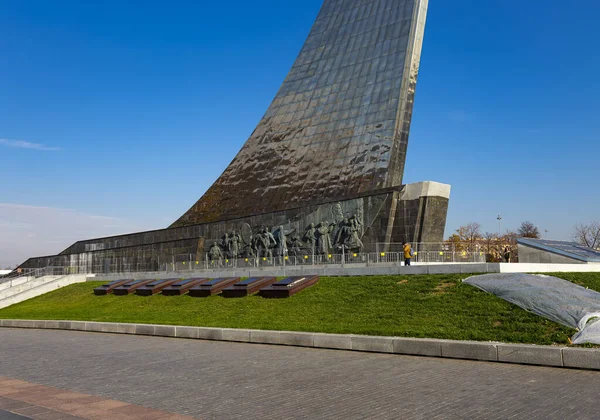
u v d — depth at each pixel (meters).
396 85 39.41
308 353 13.78
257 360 12.86
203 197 50.44
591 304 14.52
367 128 40.03
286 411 8.16
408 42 40.09
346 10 46.22
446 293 17.91
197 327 17.62
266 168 46.47
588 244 88.44
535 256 29.39
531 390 9.13
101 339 18.33
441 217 34.62
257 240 41.44
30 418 7.84
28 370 12.28
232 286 24.06
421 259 31.56
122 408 8.45
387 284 20.48
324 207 37.53
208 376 11.05
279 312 19.70
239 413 8.11
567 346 11.77
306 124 44.72
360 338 13.97
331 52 45.69
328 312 18.55
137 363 12.93
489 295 16.78
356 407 8.30
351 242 35.31
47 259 60.91
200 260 46.16
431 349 12.78
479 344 12.12
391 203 34.41
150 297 27.30
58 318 24.20
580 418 7.47
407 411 8.01
